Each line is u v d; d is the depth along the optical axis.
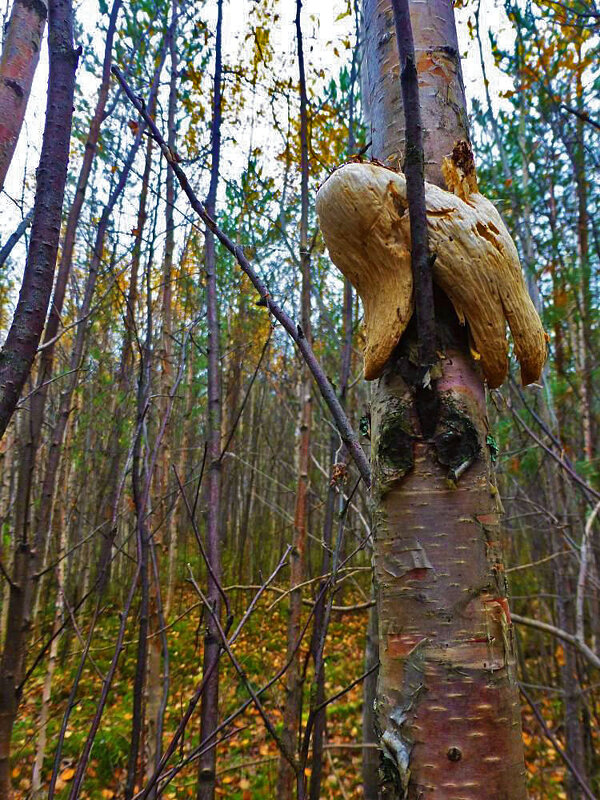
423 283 0.81
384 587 0.85
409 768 0.75
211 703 1.61
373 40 1.16
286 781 2.13
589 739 3.10
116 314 3.36
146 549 1.70
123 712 4.45
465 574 0.80
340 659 6.11
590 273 2.95
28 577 1.54
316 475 6.22
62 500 4.66
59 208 1.21
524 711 4.43
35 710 4.39
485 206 0.92
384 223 0.86
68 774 3.69
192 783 3.14
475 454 0.84
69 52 1.25
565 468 2.01
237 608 5.62
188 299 2.86
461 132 1.04
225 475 6.50
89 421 4.74
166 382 3.37
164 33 2.51
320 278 3.38
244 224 2.64
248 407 7.98
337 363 4.23
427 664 0.78
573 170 3.13
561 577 3.03
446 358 0.87
